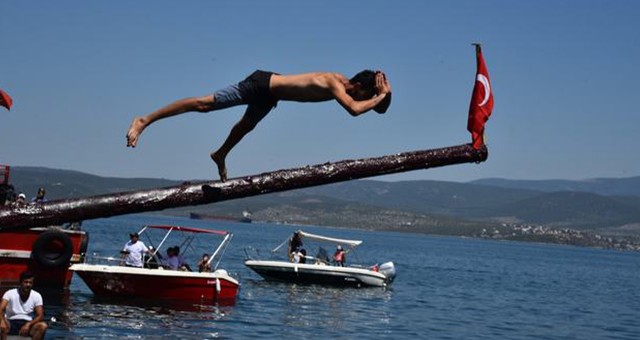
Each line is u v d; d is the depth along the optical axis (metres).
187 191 5.80
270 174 5.85
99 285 27.30
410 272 71.00
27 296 15.18
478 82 6.03
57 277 25.52
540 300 49.16
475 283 61.59
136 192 5.79
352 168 5.88
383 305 36.22
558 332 31.83
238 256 73.38
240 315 27.94
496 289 56.50
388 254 118.12
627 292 66.56
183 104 5.98
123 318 24.61
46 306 25.22
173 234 123.69
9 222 5.63
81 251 27.05
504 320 34.84
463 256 138.25
